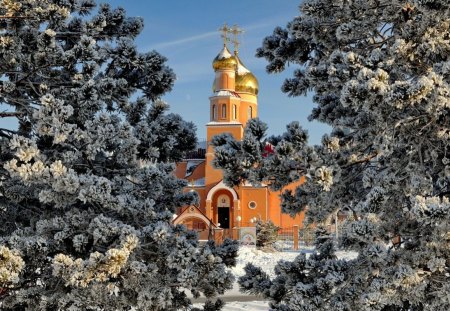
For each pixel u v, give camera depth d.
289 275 6.19
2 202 7.72
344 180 6.37
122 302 6.50
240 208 42.25
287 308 6.10
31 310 6.34
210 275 6.43
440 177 5.61
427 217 4.56
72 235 6.32
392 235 5.87
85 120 7.16
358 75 5.06
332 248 6.68
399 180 5.38
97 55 7.31
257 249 30.84
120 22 8.45
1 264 5.52
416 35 5.55
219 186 42.78
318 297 5.50
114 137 6.78
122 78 7.96
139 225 6.80
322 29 7.07
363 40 6.88
